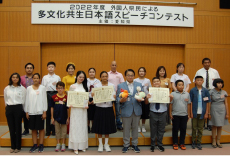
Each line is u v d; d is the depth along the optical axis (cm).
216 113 452
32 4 619
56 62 643
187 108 450
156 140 469
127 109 429
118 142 463
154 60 661
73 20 624
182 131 446
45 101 438
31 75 497
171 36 653
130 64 654
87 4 623
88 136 476
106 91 425
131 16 633
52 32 628
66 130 442
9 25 623
